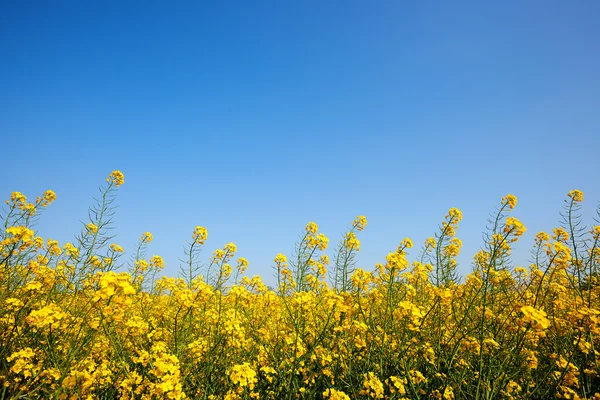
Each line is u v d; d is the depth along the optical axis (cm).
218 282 145
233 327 115
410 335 124
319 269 153
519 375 114
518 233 111
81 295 125
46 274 125
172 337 119
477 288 136
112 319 93
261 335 133
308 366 116
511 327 108
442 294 114
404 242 135
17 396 87
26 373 92
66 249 138
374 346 119
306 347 121
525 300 124
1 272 110
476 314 131
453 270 159
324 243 148
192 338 127
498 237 114
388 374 113
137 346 120
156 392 85
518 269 150
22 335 104
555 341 123
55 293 125
